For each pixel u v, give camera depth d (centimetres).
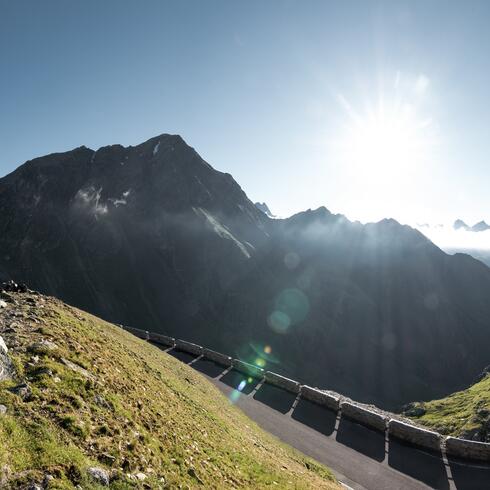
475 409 3828
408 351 17612
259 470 1711
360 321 18762
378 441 3008
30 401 1105
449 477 2508
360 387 16062
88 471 965
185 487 1170
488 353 17962
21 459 895
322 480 2148
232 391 3934
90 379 1404
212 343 17850
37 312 2003
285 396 3916
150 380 2014
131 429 1275
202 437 1698
